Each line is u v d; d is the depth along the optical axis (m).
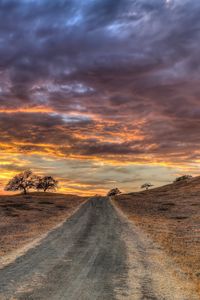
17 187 133.88
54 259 16.36
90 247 20.22
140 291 11.27
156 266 15.34
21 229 30.45
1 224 35.03
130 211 54.31
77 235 25.78
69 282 12.15
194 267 15.44
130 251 19.11
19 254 17.58
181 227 33.88
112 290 11.27
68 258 16.70
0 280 12.25
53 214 48.94
